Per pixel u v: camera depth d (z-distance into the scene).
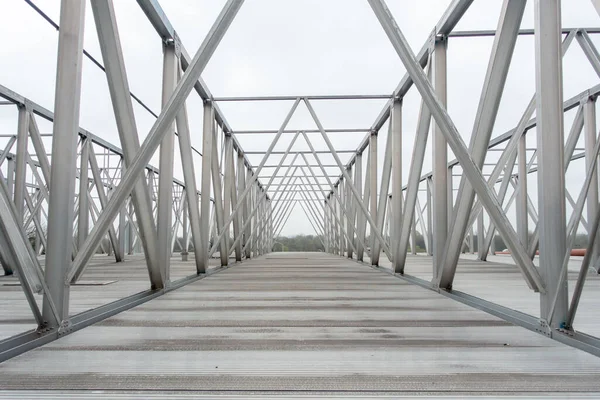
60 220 3.32
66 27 3.37
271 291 6.09
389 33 4.02
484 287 6.68
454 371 2.45
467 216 5.21
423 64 6.98
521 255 3.39
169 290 6.08
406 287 6.60
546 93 3.49
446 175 6.23
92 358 2.68
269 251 29.16
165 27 5.89
